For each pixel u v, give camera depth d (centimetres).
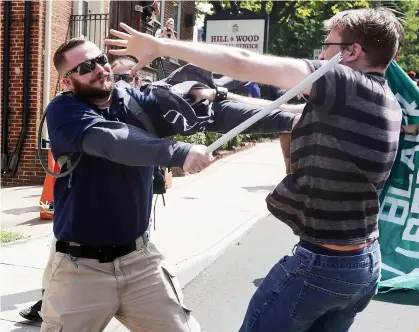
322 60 218
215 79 263
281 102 194
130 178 243
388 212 520
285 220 223
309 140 209
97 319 246
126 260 248
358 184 206
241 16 1180
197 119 249
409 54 3369
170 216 816
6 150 1026
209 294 521
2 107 1020
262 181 1188
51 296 246
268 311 223
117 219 243
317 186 208
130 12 757
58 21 1053
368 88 204
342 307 226
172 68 1220
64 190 246
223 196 998
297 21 3128
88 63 235
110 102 247
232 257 642
